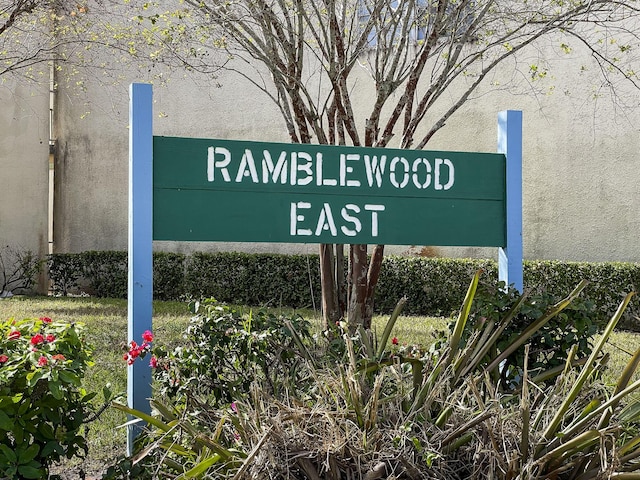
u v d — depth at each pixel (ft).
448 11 22.22
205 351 12.15
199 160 12.09
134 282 11.64
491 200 13.80
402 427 9.43
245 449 9.74
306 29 28.94
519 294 13.19
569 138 36.78
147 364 11.82
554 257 37.22
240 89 46.37
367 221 12.96
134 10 35.06
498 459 9.29
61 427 10.66
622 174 35.45
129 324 11.87
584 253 36.40
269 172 12.43
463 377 11.54
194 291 45.88
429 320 34.86
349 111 19.66
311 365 11.28
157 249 49.16
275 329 12.53
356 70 41.16
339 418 9.74
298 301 43.06
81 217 52.06
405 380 10.91
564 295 35.22
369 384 11.07
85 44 40.27
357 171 12.93
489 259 38.42
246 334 12.31
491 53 32.07
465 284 37.96
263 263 44.04
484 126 38.55
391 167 13.15
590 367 10.21
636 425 11.44
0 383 9.95
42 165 51.55
